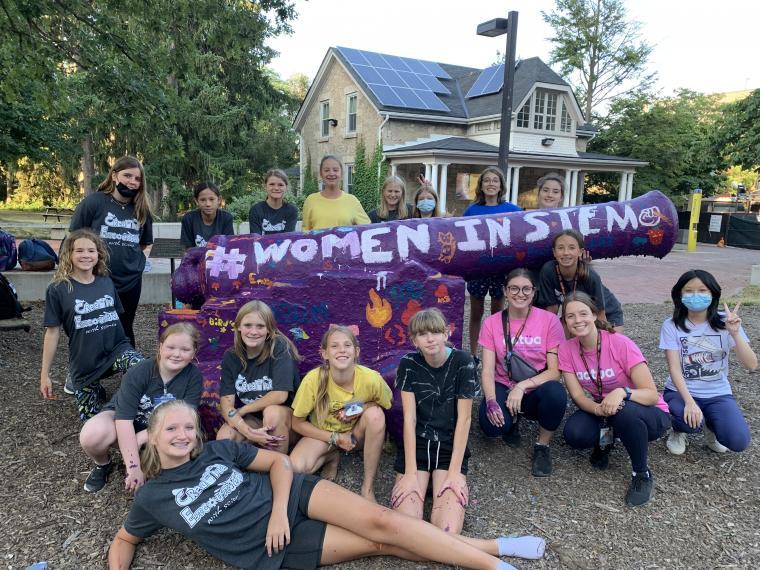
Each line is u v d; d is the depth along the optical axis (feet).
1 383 13.32
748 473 9.83
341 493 7.41
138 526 7.22
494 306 14.97
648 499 8.93
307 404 9.02
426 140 58.34
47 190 93.25
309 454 8.75
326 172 14.56
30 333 17.65
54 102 19.79
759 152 49.85
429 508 8.76
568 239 10.39
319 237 11.00
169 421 7.06
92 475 9.06
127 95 19.54
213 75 64.03
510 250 11.18
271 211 15.37
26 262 22.67
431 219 11.37
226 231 15.21
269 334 9.23
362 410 8.81
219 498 7.17
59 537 7.83
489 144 57.47
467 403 8.74
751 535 8.07
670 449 10.60
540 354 10.17
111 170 12.45
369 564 7.38
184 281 11.37
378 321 10.57
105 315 10.57
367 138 58.44
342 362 8.58
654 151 72.90
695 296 10.00
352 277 10.47
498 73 62.34
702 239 75.61
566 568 7.37
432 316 8.59
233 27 21.53
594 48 79.97
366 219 15.23
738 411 10.12
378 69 60.70
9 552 7.48
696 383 10.40
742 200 106.22
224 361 9.41
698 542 7.93
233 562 7.20
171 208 65.92
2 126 31.73
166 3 19.53
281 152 79.82
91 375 10.50
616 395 9.05
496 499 9.00
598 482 9.58
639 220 11.31
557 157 56.85
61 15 18.45
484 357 10.46
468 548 7.12
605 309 11.63
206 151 66.64
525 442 11.07
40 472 9.48
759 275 33.01
